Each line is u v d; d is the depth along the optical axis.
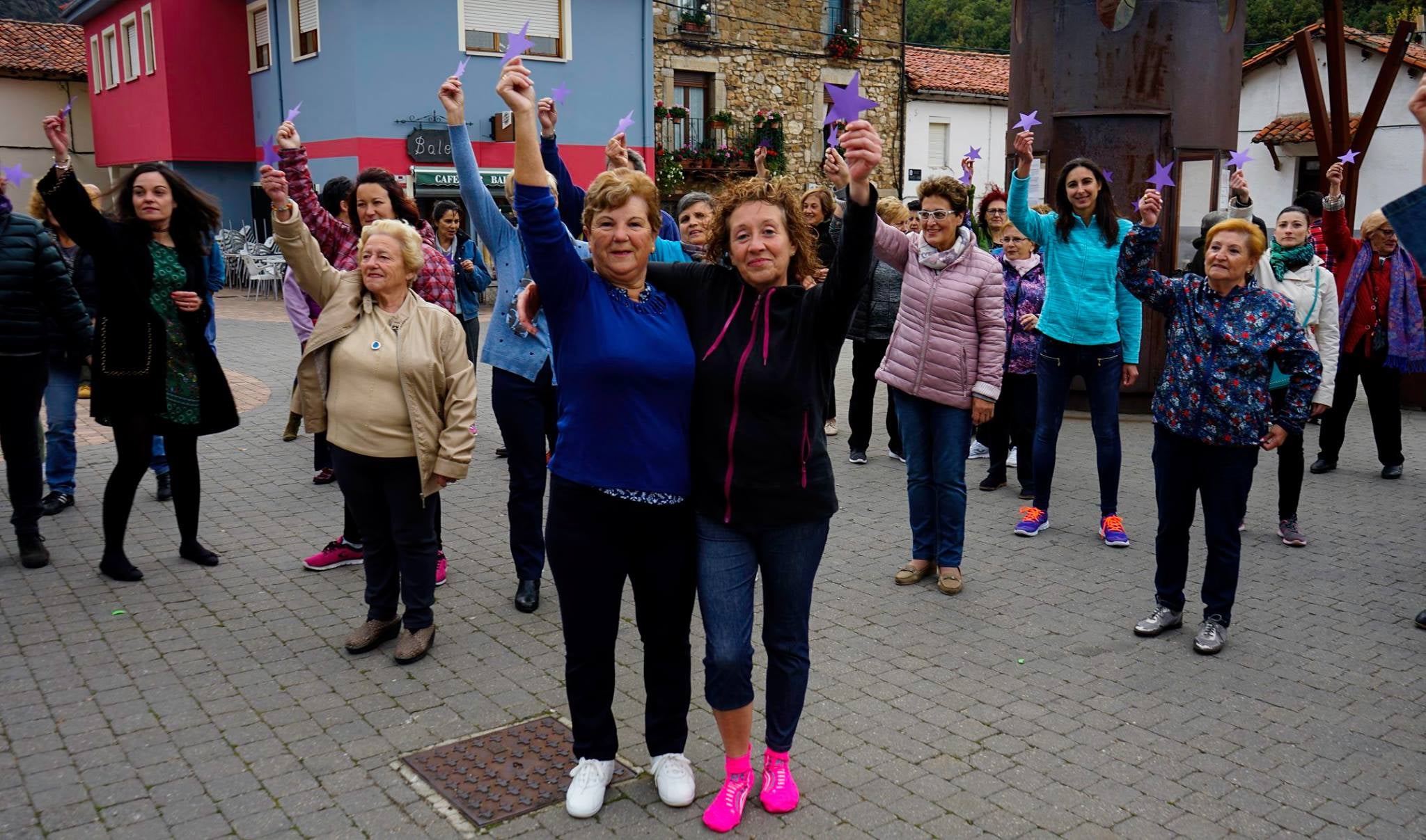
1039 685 4.27
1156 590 5.14
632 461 3.09
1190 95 9.73
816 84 26.88
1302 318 5.97
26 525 5.50
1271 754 3.71
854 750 3.72
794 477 3.09
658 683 3.38
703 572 3.16
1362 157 11.69
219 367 5.48
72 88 29.27
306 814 3.28
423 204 21.38
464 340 4.49
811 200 6.62
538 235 2.98
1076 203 5.95
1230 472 4.53
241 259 23.23
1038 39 10.04
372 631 4.52
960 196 5.21
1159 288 4.62
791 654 3.25
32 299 5.32
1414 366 7.50
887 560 5.91
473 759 3.63
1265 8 27.27
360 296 4.44
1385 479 7.85
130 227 5.18
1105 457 6.14
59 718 3.89
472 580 5.46
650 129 23.88
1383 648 4.68
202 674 4.29
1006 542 6.24
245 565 5.62
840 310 3.02
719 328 3.12
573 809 3.28
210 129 24.45
